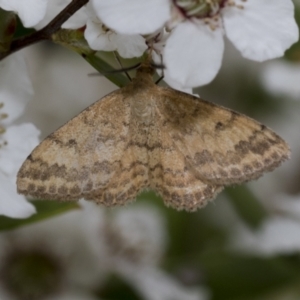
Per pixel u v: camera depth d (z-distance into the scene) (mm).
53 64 167
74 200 115
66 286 151
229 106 168
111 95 117
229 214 163
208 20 115
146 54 118
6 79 126
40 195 114
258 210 153
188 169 117
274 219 153
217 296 152
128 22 111
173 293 151
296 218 152
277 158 115
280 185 175
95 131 116
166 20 112
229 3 116
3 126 127
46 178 114
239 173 116
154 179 118
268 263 152
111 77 121
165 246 157
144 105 117
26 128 128
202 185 117
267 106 169
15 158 127
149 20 112
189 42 114
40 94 165
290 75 163
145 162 117
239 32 115
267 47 115
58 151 114
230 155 116
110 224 153
